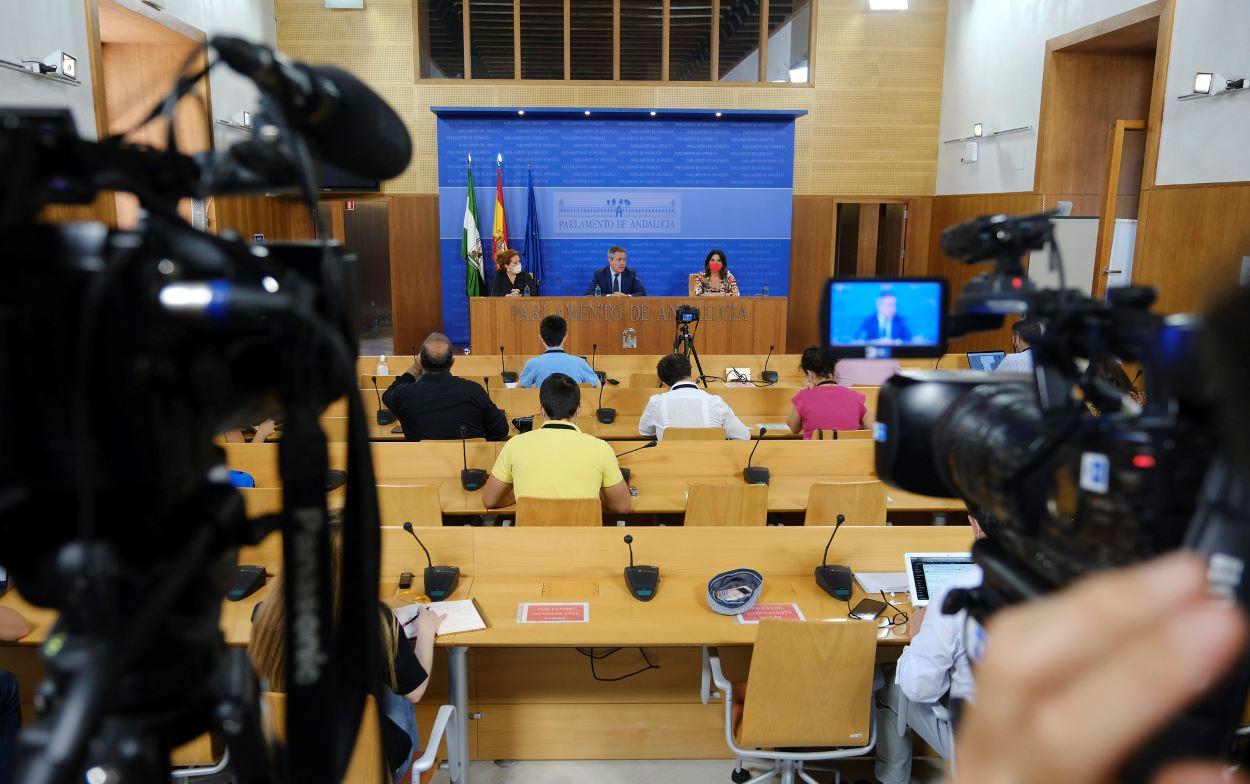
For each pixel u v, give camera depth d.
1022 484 0.53
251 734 0.59
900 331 0.76
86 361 0.43
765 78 9.96
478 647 3.19
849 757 2.98
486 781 3.14
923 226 10.43
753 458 4.38
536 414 5.66
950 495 0.69
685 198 9.77
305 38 9.66
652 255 9.87
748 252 9.91
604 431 5.30
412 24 9.64
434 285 10.07
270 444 4.10
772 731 2.62
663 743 3.27
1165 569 0.19
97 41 5.91
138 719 0.55
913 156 10.28
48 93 5.35
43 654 0.46
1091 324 0.53
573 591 3.04
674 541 3.16
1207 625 0.18
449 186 9.63
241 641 2.65
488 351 8.22
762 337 8.27
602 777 3.18
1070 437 0.49
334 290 0.58
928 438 0.69
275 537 3.16
